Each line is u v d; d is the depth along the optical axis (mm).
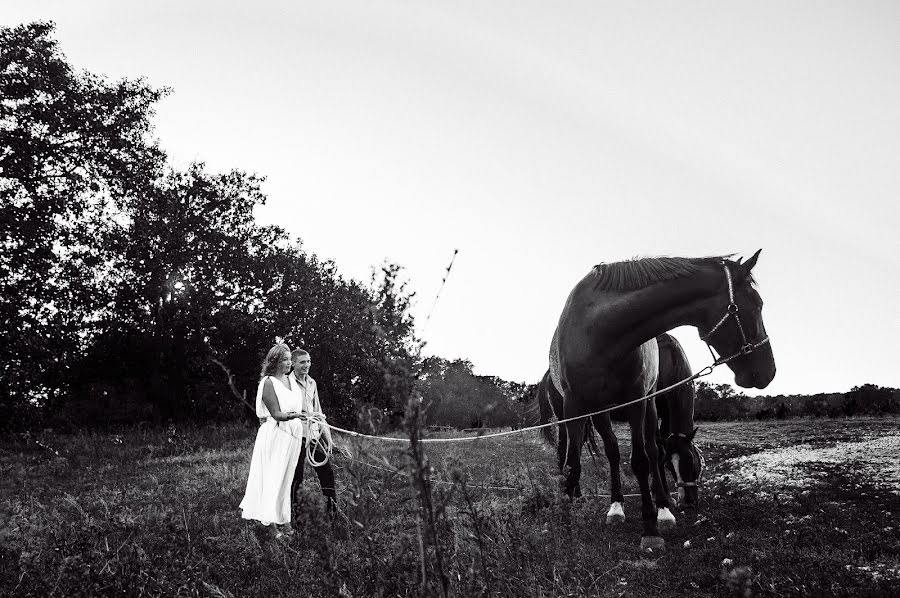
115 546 5387
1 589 4527
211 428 26078
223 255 38375
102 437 22047
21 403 24656
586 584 4465
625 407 7078
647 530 6492
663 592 4887
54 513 8156
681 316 6867
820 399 33938
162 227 35750
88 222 31531
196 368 37500
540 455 13344
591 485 10781
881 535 6109
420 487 2801
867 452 14070
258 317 38469
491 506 5359
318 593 4164
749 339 6797
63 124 29141
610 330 6887
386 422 2771
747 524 6977
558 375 7773
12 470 13938
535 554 4238
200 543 5852
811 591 4480
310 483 8555
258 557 5312
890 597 4348
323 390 32812
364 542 3658
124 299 35562
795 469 11797
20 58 28391
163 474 12828
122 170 31875
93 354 36750
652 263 6965
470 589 3221
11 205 27328
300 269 39250
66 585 4391
